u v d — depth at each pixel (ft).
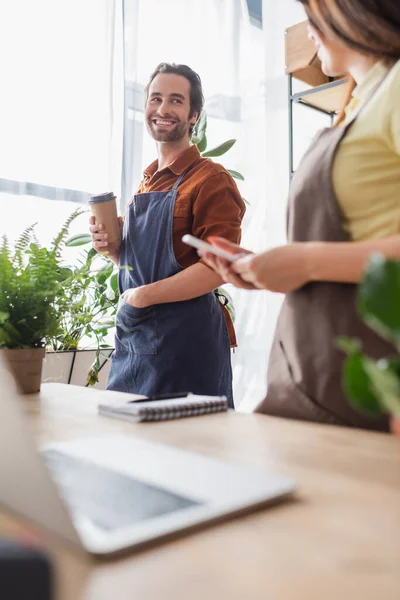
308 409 3.17
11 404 1.18
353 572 1.19
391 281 1.17
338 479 1.88
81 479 1.72
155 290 5.74
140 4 9.83
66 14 8.81
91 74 9.05
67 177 8.82
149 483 1.69
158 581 1.16
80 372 7.04
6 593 0.84
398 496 1.70
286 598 1.09
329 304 3.17
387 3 3.08
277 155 10.75
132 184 9.48
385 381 1.26
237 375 10.45
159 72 6.51
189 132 6.71
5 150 8.29
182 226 6.09
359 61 3.48
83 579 1.17
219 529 1.44
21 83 8.41
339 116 3.84
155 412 2.98
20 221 8.39
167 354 5.88
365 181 3.26
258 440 2.50
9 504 1.25
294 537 1.39
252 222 10.78
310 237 3.47
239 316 10.52
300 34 7.80
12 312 3.77
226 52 10.69
